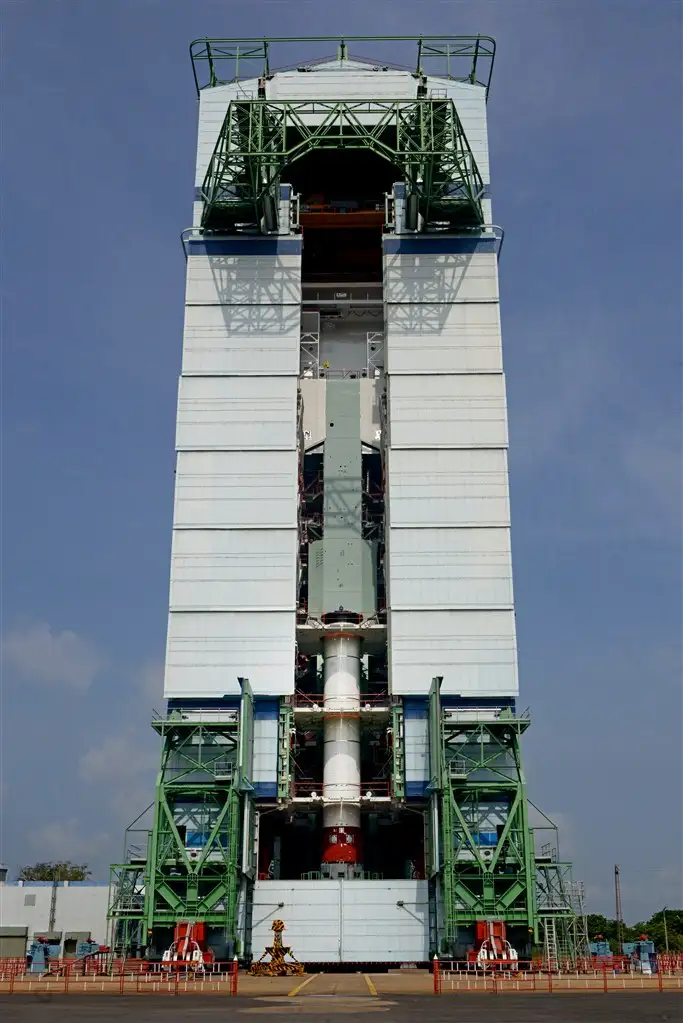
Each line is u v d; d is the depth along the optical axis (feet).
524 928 199.72
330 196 279.08
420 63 265.13
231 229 249.34
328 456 243.81
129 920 204.23
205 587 223.30
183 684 216.74
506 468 230.48
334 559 233.96
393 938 200.75
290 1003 111.75
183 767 209.97
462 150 238.48
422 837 234.79
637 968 186.60
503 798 208.74
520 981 156.04
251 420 234.79
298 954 199.93
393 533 225.97
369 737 243.40
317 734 240.32
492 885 194.80
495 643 218.38
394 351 239.09
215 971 183.93
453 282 244.83
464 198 240.94
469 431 233.14
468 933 198.70
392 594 221.66
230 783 200.34
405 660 217.56
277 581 223.71
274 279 245.86
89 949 220.02
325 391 257.96
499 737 212.02
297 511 230.07
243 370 238.27
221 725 209.15
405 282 244.83
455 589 222.07
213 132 260.42
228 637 220.02
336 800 214.90
